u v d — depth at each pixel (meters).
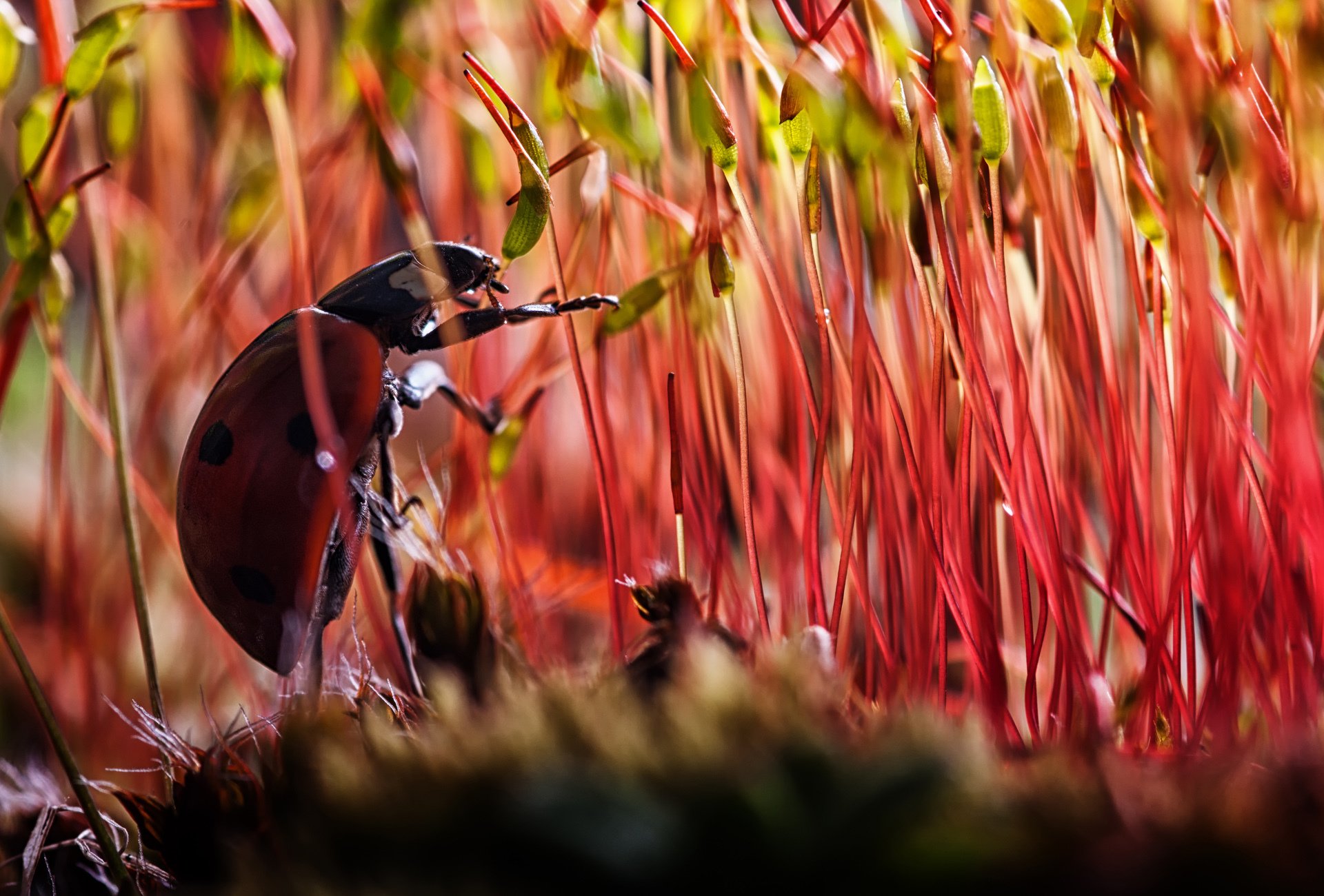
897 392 0.09
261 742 0.09
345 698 0.09
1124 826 0.09
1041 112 0.09
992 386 0.09
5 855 0.09
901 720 0.09
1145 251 0.09
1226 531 0.09
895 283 0.09
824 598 0.09
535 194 0.09
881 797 0.09
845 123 0.09
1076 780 0.09
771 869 0.09
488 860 0.09
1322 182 0.09
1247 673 0.09
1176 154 0.09
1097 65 0.09
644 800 0.09
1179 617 0.09
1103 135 0.09
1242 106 0.09
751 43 0.09
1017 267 0.09
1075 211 0.09
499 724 0.09
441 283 0.09
